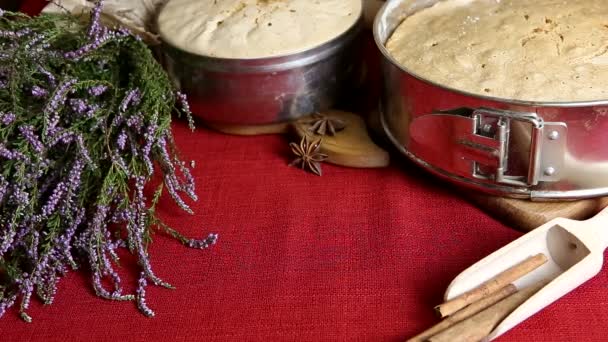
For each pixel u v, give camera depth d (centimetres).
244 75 83
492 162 74
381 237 77
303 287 74
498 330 68
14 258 74
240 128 89
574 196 75
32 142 71
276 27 85
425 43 85
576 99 76
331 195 82
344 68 87
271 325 72
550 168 73
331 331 71
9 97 74
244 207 81
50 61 75
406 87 77
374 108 88
